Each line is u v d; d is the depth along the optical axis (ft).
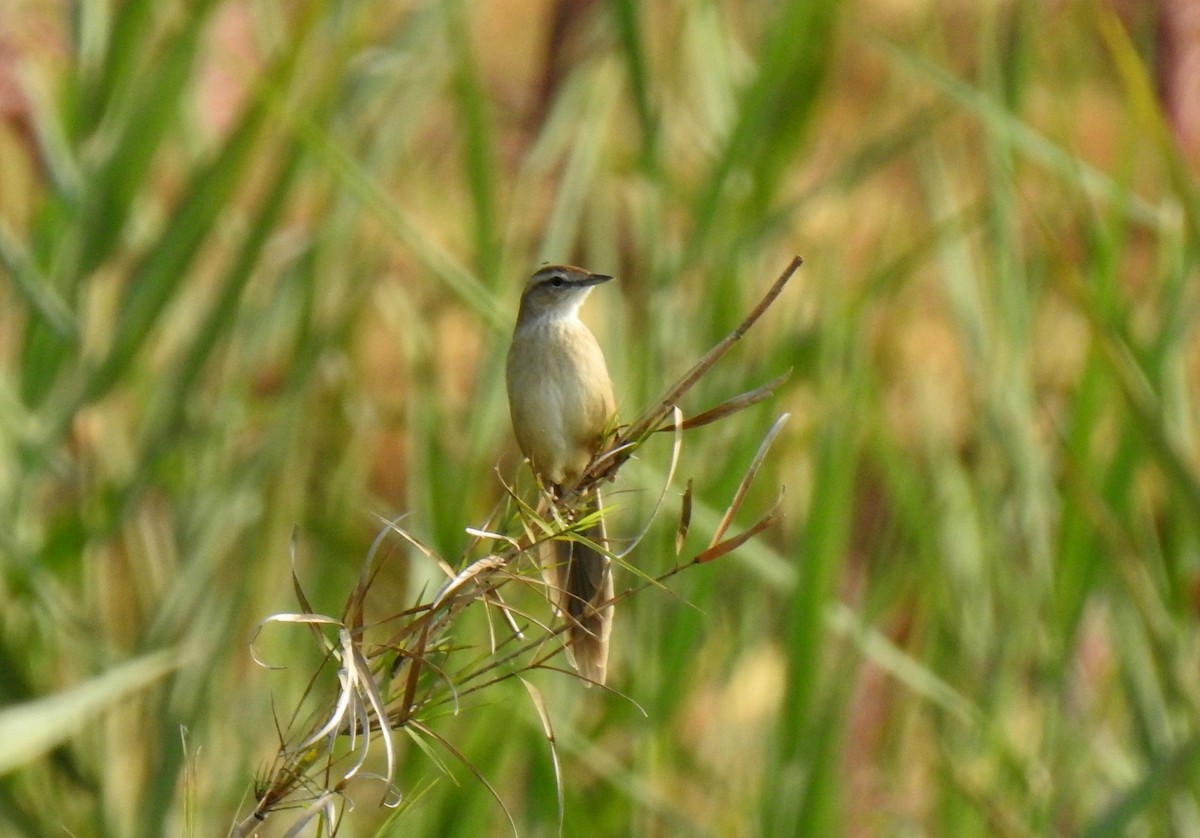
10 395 35.12
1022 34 42.91
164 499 37.06
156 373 38.45
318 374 37.99
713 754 37.52
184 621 34.55
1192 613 36.32
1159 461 32.86
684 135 43.68
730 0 48.19
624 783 32.83
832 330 36.27
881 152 41.55
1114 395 36.52
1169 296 37.17
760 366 37.06
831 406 35.06
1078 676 40.40
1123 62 34.30
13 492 34.40
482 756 31.50
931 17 49.14
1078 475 35.12
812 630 32.94
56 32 45.98
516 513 20.72
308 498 38.14
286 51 34.42
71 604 34.76
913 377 46.34
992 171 39.70
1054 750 36.78
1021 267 39.63
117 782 33.06
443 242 45.83
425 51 39.47
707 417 20.79
